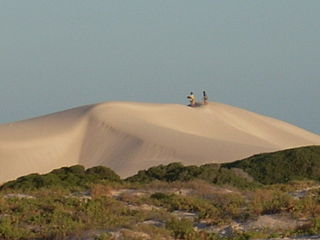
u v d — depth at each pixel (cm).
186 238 6291
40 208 7831
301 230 6266
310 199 7831
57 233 6228
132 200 8744
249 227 6831
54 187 10531
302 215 7100
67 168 12744
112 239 5934
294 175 14050
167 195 9044
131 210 7888
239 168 14350
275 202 7581
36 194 9388
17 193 9819
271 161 14688
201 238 6294
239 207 7994
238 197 8862
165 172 13150
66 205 7938
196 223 7269
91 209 7606
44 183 11331
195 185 10194
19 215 7388
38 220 7062
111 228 6316
